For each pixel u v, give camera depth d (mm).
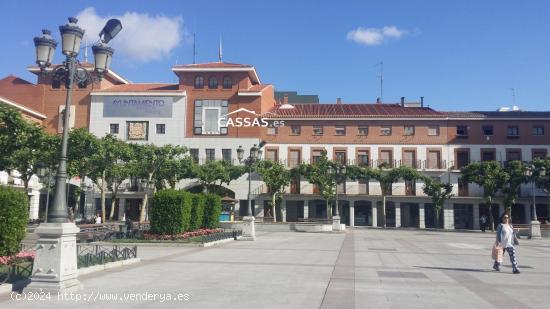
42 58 10750
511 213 50500
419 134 54188
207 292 9961
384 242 27531
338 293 10086
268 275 12570
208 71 54562
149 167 42469
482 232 45781
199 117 54188
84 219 42469
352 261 16422
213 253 18469
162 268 13680
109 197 52500
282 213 53781
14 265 10375
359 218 54688
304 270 13766
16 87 53969
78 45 10453
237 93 54219
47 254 9477
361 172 49594
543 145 52938
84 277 11766
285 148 54500
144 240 21828
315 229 38719
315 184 49844
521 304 9297
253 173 53125
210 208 29031
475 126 53906
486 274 13734
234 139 53500
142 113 53719
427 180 49875
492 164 46969
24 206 11711
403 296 9914
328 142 54594
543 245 27984
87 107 53906
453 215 52625
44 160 32094
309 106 60312
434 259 17844
